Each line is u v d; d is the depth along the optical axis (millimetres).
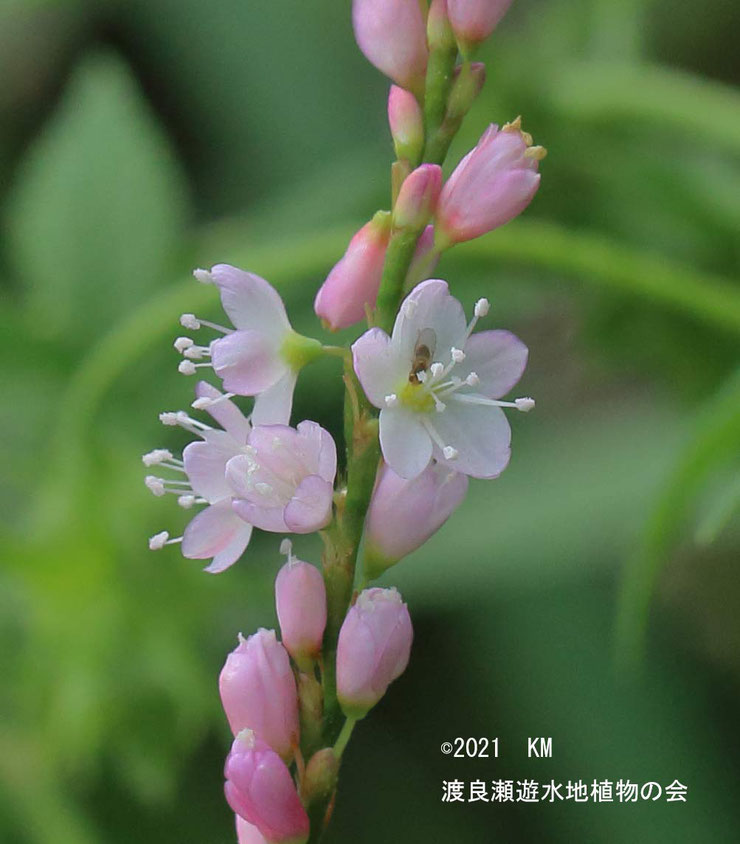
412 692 195
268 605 193
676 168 204
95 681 177
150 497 185
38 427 212
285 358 118
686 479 154
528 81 205
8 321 214
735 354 201
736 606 200
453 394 117
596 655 194
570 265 189
